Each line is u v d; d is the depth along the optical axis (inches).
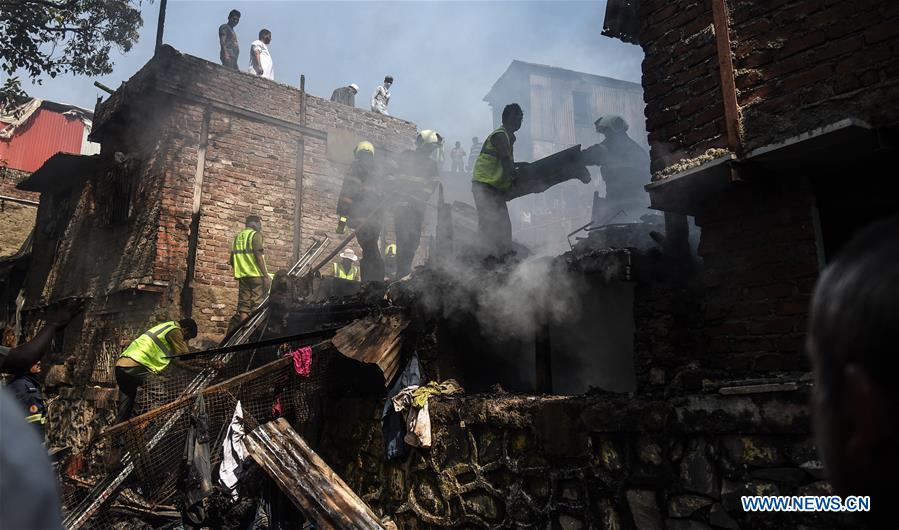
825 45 127.0
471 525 173.9
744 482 112.5
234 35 448.8
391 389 208.8
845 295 21.2
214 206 379.6
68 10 464.8
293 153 423.2
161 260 352.8
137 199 388.5
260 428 200.7
